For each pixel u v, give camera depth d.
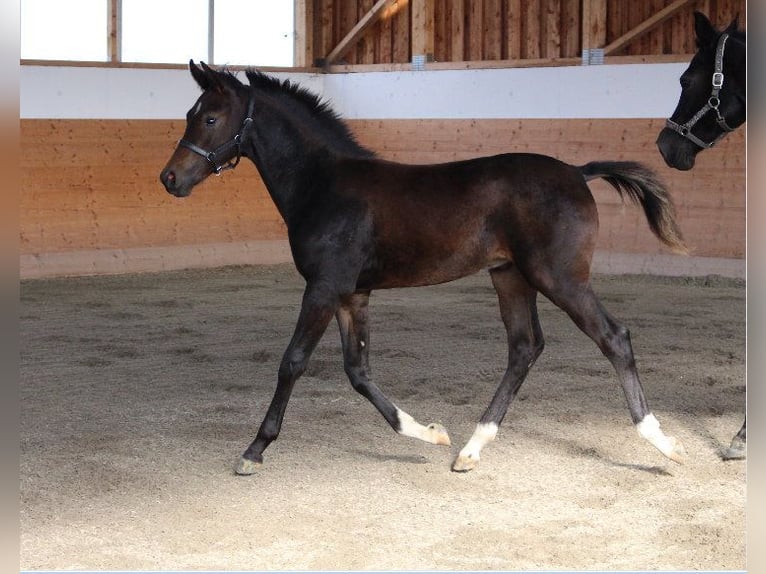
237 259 10.66
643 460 3.86
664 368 5.54
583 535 3.02
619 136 9.96
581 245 3.47
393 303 8.09
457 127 11.01
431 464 3.82
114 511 3.26
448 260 3.62
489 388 5.06
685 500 3.37
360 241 3.63
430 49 11.27
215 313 7.55
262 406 4.73
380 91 11.57
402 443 4.12
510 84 10.66
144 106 10.17
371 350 6.05
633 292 8.66
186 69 10.47
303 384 5.18
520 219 3.50
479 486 3.54
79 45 9.98
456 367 5.57
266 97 3.90
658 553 2.87
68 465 3.77
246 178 10.79
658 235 3.64
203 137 3.89
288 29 11.70
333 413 4.57
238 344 6.31
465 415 4.54
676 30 9.83
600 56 10.06
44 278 9.41
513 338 3.76
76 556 2.84
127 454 3.93
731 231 9.24
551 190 3.49
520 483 3.58
